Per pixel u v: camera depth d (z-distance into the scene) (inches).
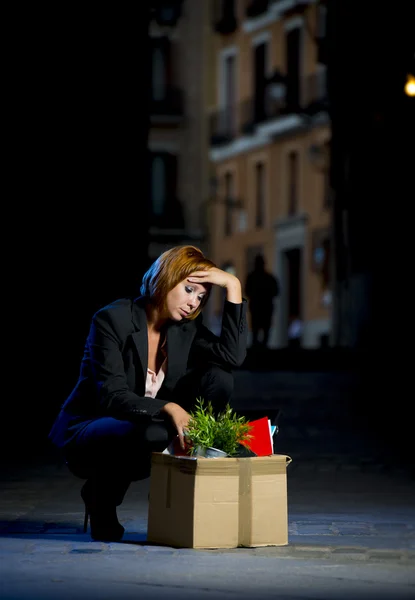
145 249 752.3
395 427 544.7
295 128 1993.1
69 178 720.3
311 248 1956.2
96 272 724.0
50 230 713.0
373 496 340.5
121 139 735.7
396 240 1144.2
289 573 222.7
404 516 301.1
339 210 1355.8
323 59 1390.3
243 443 250.7
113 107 732.0
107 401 248.5
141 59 744.3
